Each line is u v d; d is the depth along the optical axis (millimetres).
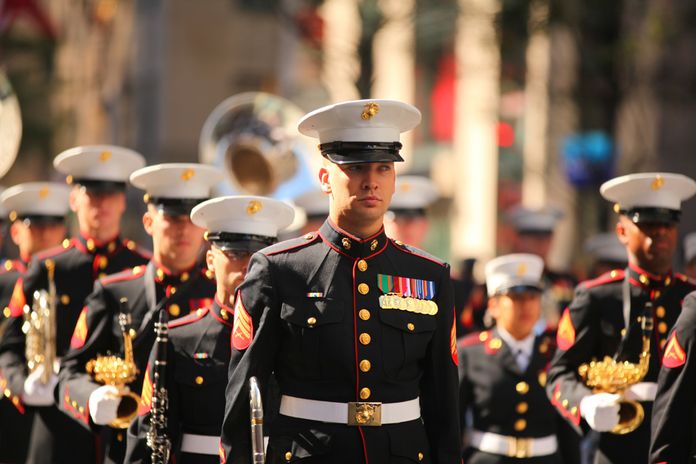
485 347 24172
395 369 14859
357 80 47844
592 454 26094
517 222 34406
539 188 70312
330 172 14953
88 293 23375
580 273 39156
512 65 50688
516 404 23625
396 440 14719
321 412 14680
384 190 14859
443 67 61625
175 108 66250
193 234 20453
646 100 53000
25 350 23453
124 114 79438
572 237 57312
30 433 25500
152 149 69188
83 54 86438
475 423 24016
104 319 20516
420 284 15227
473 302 31969
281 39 66312
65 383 20047
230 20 66250
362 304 14898
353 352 14719
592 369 19812
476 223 81125
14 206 28281
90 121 86750
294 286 14930
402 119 14859
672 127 55000
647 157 52812
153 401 17578
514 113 60438
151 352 18281
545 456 23734
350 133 14758
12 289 28156
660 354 20578
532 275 24156
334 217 15172
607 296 21156
